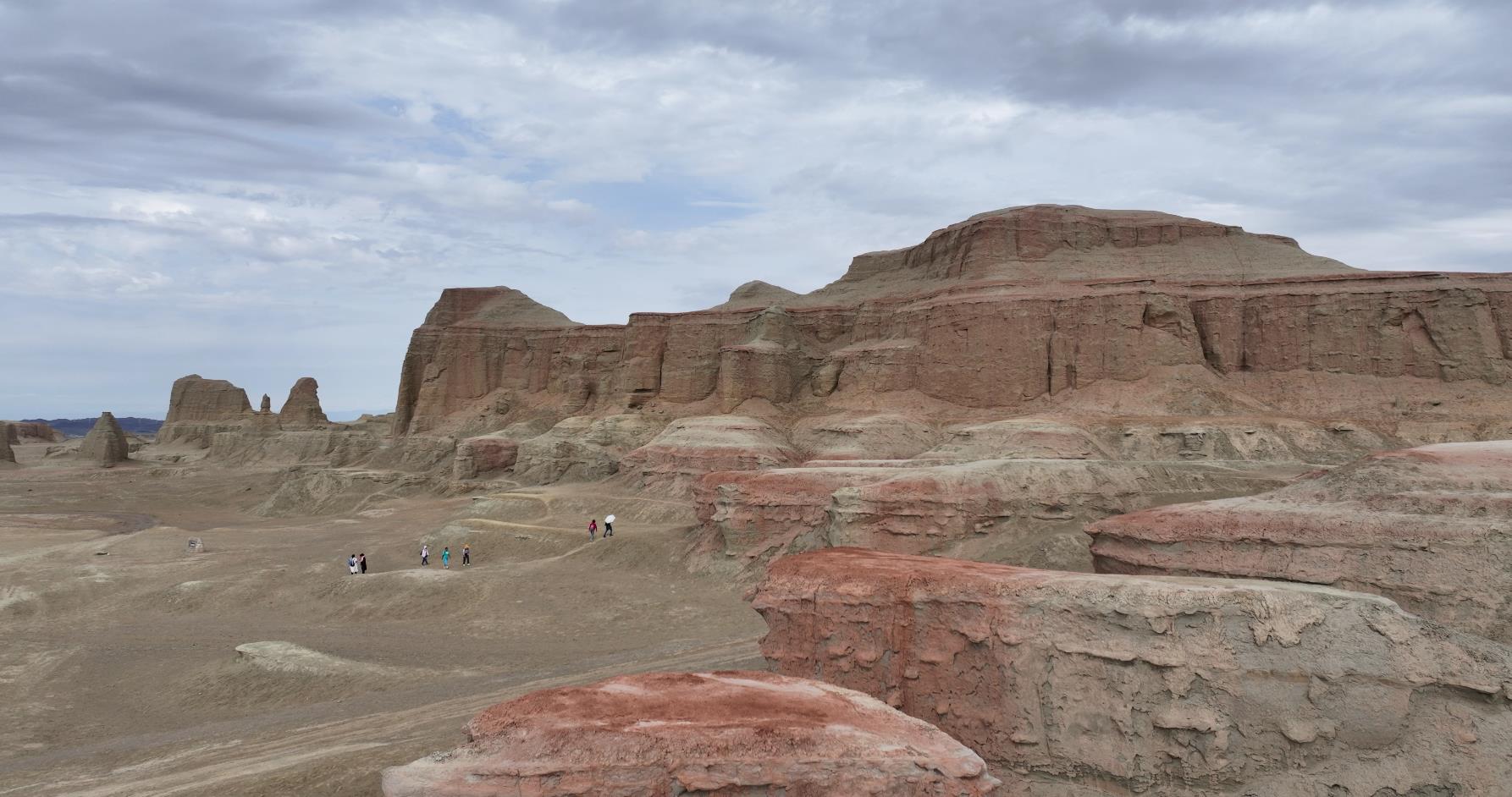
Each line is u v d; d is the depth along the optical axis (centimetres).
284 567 5575
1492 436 5772
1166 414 6738
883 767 1459
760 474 5456
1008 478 4422
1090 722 2033
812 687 1798
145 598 5038
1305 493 3098
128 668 3875
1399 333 6656
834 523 4375
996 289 8294
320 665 3609
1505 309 6438
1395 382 6575
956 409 7912
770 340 9525
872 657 2409
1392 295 6744
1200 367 7238
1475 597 2414
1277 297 7244
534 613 4512
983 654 2228
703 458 7362
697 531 5728
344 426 16862
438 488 9500
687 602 4647
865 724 1593
